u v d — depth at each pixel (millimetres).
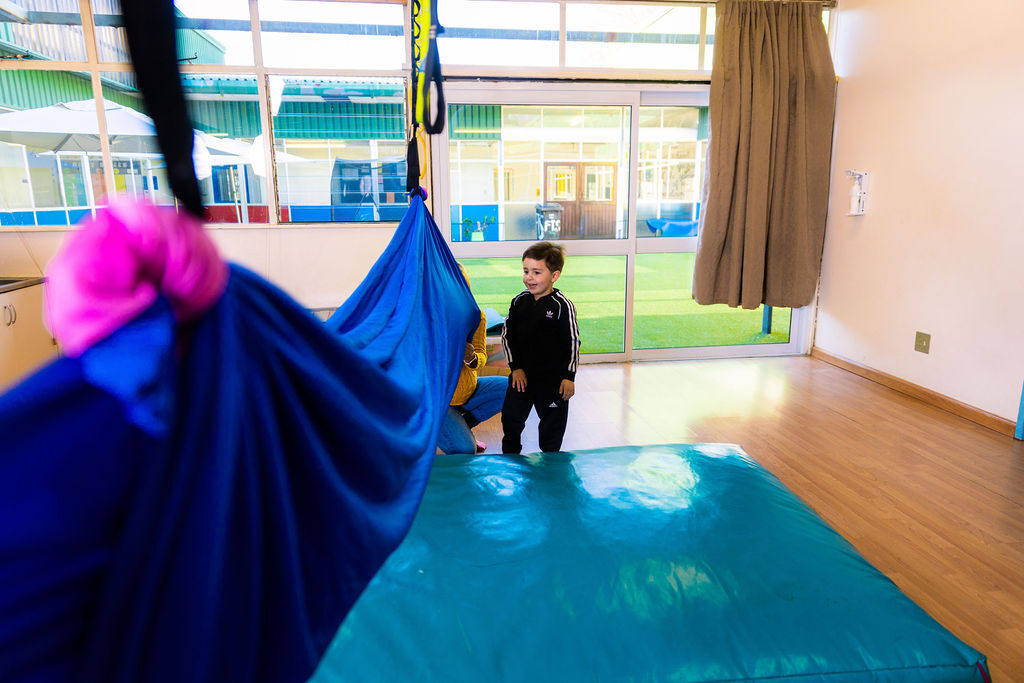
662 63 3854
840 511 2170
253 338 439
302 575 483
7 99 3178
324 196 3625
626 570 1359
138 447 357
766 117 3705
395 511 667
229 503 385
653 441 2824
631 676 1107
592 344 4695
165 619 370
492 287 5602
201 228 379
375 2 3404
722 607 1262
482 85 3689
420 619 1211
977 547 1944
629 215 4023
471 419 2508
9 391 326
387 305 1334
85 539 351
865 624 1230
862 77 3701
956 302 3127
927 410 3205
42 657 341
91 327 336
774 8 3664
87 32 3123
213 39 3326
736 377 3840
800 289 3928
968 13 2959
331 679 1074
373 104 3547
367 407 668
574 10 3701
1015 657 1483
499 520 1575
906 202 3416
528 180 3885
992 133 2877
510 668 1111
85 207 3350
